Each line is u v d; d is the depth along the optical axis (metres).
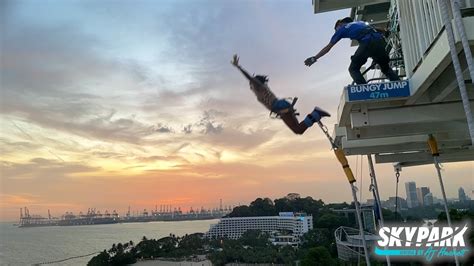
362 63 5.71
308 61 5.79
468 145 8.31
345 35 5.55
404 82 5.33
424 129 6.37
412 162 10.43
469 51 3.49
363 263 40.69
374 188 6.91
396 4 6.29
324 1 9.80
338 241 60.88
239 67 4.31
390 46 7.23
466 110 3.49
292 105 4.31
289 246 89.00
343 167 4.82
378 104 5.92
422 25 4.92
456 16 3.60
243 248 93.56
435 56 4.42
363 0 9.66
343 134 7.93
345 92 5.41
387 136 6.48
